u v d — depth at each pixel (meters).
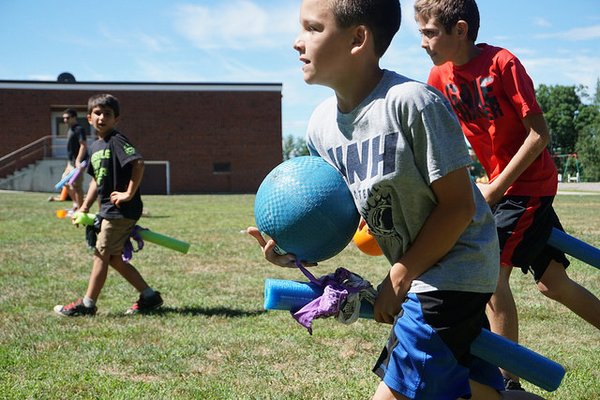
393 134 1.95
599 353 3.72
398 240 2.12
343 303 2.04
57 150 29.47
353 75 2.02
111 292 5.44
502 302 3.07
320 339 4.00
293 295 2.07
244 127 31.25
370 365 3.52
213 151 31.16
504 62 2.99
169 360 3.59
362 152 2.04
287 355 3.69
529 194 3.08
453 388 2.04
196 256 7.52
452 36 3.01
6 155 29.41
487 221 2.13
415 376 2.00
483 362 2.21
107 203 4.68
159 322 4.43
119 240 4.68
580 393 3.10
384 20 1.99
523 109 2.94
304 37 2.03
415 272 2.01
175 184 30.97
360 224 2.48
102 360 3.57
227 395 3.06
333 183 2.12
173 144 30.95
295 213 2.08
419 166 1.96
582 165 41.19
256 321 4.46
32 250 7.93
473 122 3.21
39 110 29.64
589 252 3.05
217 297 5.26
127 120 30.62
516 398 2.24
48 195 23.09
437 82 3.31
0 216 12.68
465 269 2.02
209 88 30.95
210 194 28.91
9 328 4.23
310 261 2.20
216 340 3.97
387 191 2.02
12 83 29.38
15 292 5.41
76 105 29.97
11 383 3.19
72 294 5.34
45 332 4.14
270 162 31.44
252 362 3.57
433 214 1.99
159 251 7.94
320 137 2.23
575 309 3.22
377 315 2.08
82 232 9.84
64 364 3.50
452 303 1.99
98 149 4.79
